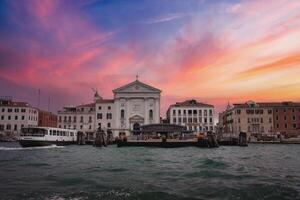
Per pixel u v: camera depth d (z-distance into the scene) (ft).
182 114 412.36
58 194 51.52
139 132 325.42
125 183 62.39
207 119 411.13
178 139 265.95
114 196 50.42
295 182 64.34
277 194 51.85
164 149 220.84
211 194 52.21
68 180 65.72
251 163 109.09
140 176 73.20
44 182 63.05
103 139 271.49
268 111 400.26
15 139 391.65
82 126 420.36
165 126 312.50
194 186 59.36
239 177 71.77
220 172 80.59
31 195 50.72
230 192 53.47
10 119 406.82
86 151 188.96
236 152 184.44
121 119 409.28
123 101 412.16
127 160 120.88
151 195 51.06
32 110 420.77
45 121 458.91
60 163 105.70
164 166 97.19
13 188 56.29
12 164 101.14
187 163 107.45
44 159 123.34
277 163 110.01
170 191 54.44
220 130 347.15
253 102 407.64
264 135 381.40
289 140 360.07
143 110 410.52
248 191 54.08
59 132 264.11
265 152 185.88
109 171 82.89
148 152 181.37
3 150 188.85
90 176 72.33
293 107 396.57
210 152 183.01
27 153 161.38
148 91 411.95
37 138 229.66
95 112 414.41
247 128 399.44
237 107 405.39
